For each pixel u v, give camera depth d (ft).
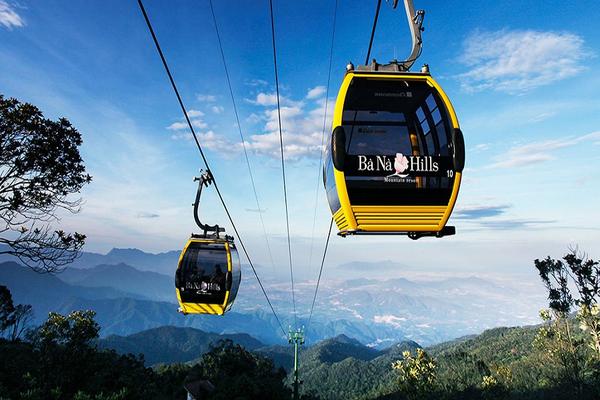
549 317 68.08
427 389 115.96
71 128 52.85
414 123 17.48
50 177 49.96
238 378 194.39
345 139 16.98
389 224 16.72
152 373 187.01
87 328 83.92
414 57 18.43
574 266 54.65
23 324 147.43
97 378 89.56
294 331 204.03
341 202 16.63
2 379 60.85
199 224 46.80
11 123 47.73
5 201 46.03
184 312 45.29
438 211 16.80
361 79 17.97
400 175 16.76
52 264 49.01
